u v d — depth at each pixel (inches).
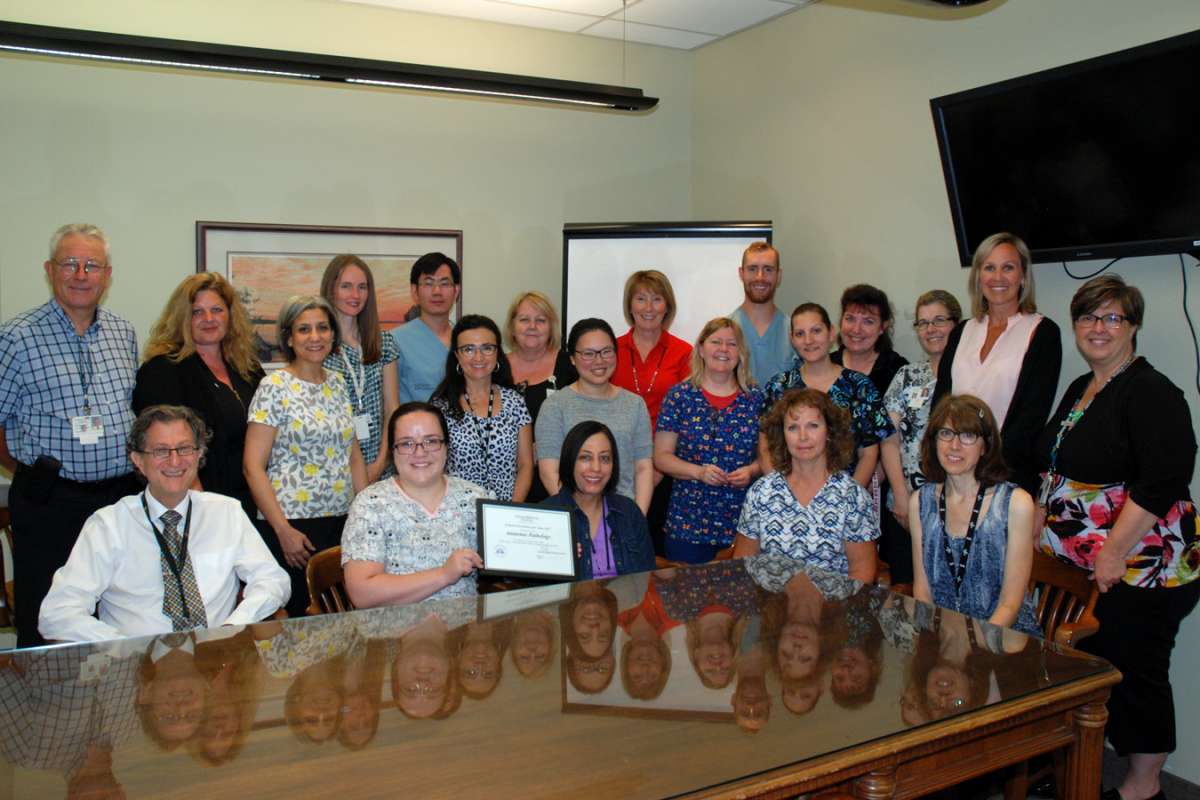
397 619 77.0
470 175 203.5
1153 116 117.8
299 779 48.4
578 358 135.0
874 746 55.3
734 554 117.5
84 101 169.2
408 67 152.9
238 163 181.8
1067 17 139.2
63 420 116.7
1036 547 116.3
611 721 56.7
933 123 153.8
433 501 101.7
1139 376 107.2
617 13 194.7
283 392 120.1
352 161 191.8
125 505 90.7
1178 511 107.9
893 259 173.2
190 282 125.3
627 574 98.3
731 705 59.8
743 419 140.3
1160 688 108.8
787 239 199.8
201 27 175.8
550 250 213.5
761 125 205.2
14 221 165.3
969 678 66.4
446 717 56.7
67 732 54.2
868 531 112.2
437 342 157.6
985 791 99.0
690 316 195.0
